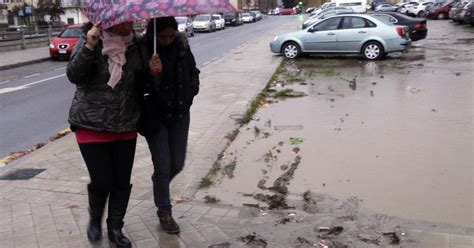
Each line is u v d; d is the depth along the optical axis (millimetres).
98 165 3434
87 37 3049
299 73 13656
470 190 4867
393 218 4242
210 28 41375
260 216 4293
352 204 4582
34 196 4812
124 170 3568
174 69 3600
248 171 5539
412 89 10453
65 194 4848
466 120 7598
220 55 20453
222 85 11539
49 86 13586
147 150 6266
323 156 6031
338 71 13867
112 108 3273
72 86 13422
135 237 3891
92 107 3260
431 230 3992
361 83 11508
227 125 7570
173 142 3859
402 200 4664
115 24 2979
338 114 8273
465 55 17062
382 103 9062
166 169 3812
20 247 3744
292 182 5180
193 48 25172
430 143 6445
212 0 3119
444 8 43875
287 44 17469
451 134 6848
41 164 5871
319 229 4016
